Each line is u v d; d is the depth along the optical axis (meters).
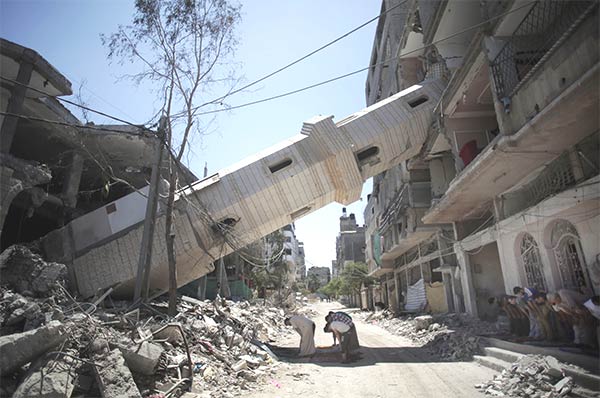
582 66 7.09
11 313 7.61
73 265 14.16
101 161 17.19
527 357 7.88
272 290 44.25
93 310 8.24
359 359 11.55
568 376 6.68
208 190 14.95
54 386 5.06
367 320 30.62
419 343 15.03
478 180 11.59
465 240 15.47
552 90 7.99
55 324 5.76
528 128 8.60
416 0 17.55
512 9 9.86
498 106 10.04
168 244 11.30
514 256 11.62
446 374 8.95
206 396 6.59
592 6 6.67
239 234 15.07
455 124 14.81
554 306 8.74
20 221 15.55
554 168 10.13
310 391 7.62
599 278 8.12
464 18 13.80
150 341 7.56
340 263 79.62
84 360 5.69
